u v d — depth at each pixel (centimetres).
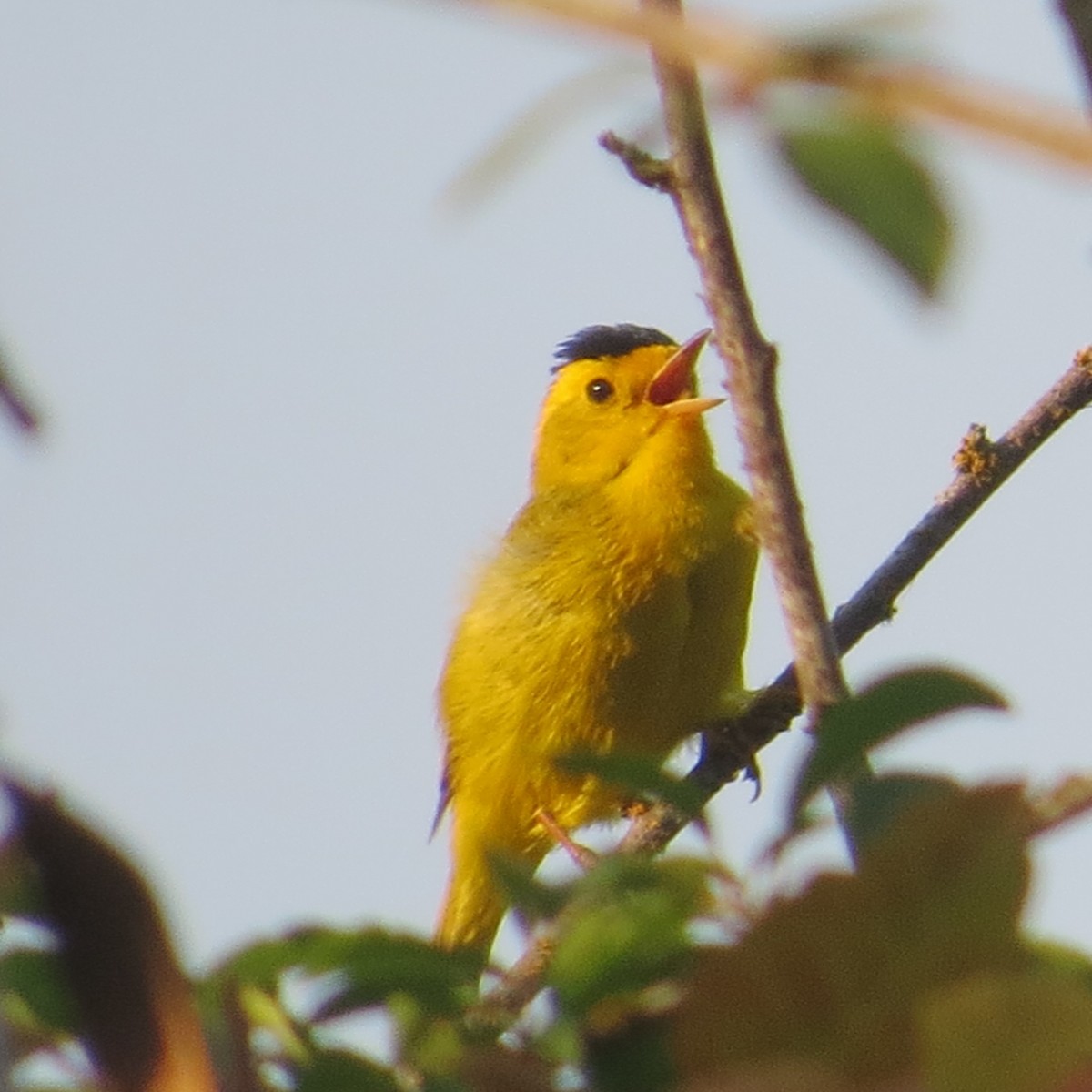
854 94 73
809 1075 97
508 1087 120
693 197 195
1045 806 110
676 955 124
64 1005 131
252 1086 120
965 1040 92
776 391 197
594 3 76
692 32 75
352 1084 131
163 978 101
